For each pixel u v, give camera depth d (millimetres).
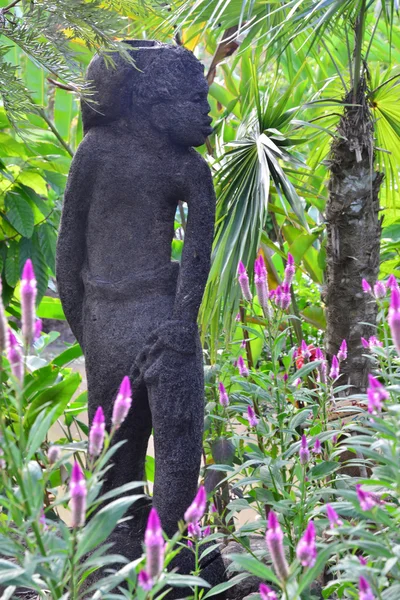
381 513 1983
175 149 3389
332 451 3461
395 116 5184
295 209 4141
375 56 7227
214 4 4895
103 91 3375
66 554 1982
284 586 1786
